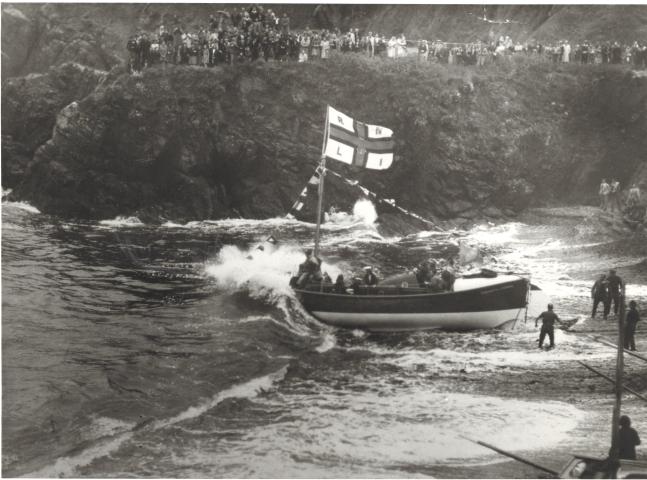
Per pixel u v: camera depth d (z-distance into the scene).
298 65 40.16
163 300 23.70
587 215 37.19
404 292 22.19
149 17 46.56
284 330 21.19
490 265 29.45
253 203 38.62
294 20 48.22
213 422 14.87
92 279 25.98
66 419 14.85
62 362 17.95
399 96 39.38
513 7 45.38
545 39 43.84
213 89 38.75
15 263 27.55
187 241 32.59
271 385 17.05
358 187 38.72
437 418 15.05
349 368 18.34
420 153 39.06
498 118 39.72
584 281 27.17
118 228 35.34
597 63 41.34
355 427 14.59
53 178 37.59
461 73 40.34
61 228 34.41
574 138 40.12
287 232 35.31
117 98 38.16
